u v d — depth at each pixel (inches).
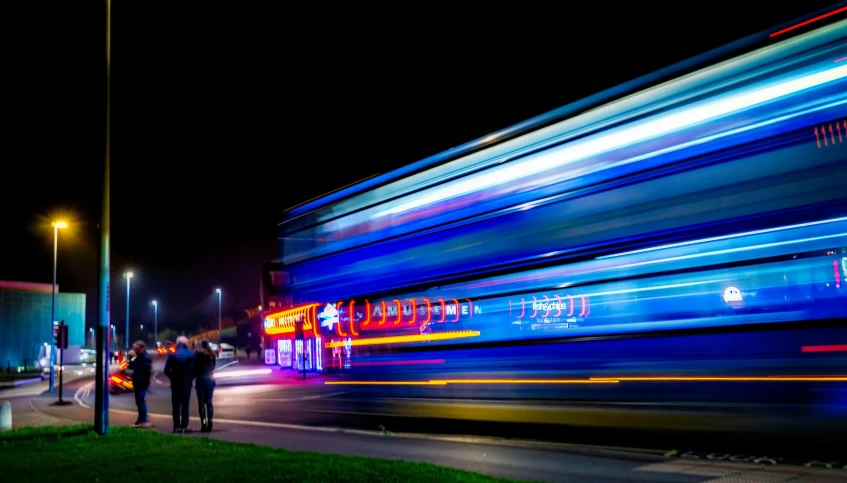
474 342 515.8
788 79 338.6
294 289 748.0
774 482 301.3
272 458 364.2
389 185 619.8
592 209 430.6
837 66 325.1
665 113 389.7
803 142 330.3
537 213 472.1
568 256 445.4
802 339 331.0
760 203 343.0
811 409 332.8
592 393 437.7
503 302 494.3
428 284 564.1
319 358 693.9
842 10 326.6
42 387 1556.3
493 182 510.9
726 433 369.7
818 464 328.5
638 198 401.4
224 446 417.4
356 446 446.0
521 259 482.6
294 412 701.3
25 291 2866.6
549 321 457.7
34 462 362.0
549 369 465.7
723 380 365.1
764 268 341.7
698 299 368.8
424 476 306.7
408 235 592.4
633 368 412.5
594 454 386.9
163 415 721.0
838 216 317.7
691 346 379.2
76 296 3132.4
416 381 580.7
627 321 407.2
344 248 671.8
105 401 494.0
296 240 758.5
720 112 362.6
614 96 421.4
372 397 642.2
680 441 391.2
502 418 498.3
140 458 370.6
